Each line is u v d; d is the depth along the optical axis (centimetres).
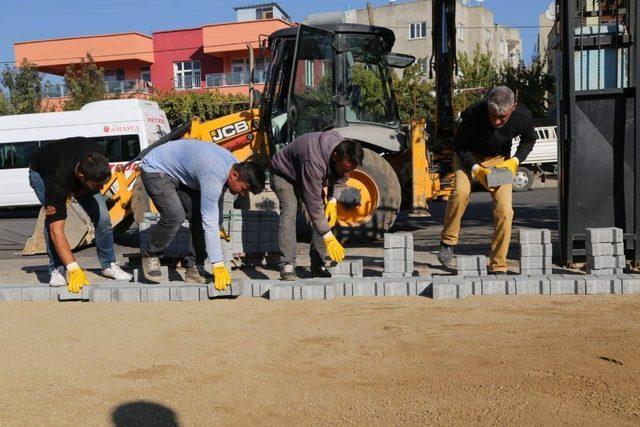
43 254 1084
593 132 751
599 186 755
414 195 1084
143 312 612
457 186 717
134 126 1966
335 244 651
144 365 451
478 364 428
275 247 834
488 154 699
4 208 2217
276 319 567
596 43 801
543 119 2609
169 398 390
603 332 492
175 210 653
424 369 423
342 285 662
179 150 636
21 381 427
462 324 529
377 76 1106
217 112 3406
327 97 1069
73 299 673
